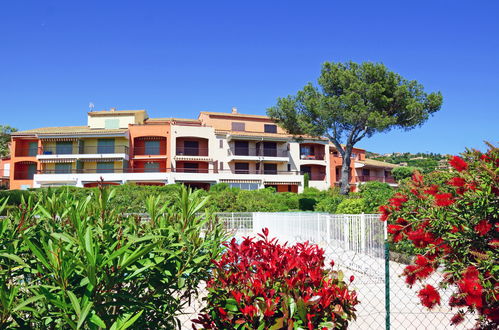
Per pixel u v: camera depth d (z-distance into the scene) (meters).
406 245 7.77
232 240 2.90
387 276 3.41
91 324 1.75
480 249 2.61
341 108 25.30
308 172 45.84
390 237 3.41
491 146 2.76
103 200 2.57
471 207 2.62
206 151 42.19
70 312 1.79
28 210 2.74
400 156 133.12
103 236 2.30
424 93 27.09
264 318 2.37
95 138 40.53
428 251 2.87
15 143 40.09
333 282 2.71
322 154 46.19
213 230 2.96
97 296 1.93
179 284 2.43
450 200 2.68
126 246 1.86
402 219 3.33
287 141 44.31
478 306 2.37
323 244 11.45
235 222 20.88
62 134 39.12
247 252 2.86
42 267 2.12
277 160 42.88
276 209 26.48
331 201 17.45
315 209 21.77
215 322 2.61
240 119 46.53
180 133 40.94
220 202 25.97
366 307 5.57
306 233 12.90
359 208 12.88
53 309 2.13
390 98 25.70
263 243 3.02
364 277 7.47
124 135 39.53
